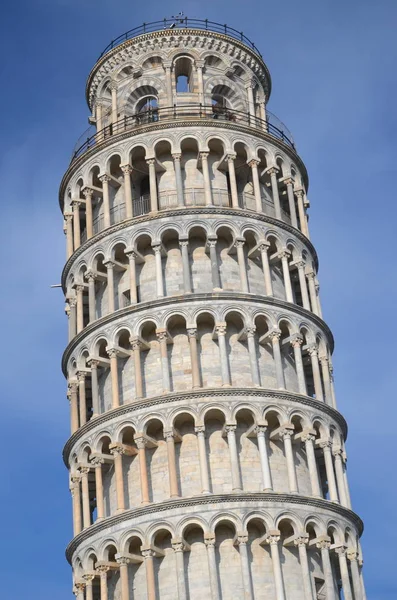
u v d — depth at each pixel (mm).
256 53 162125
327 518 123938
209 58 157125
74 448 133125
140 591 120000
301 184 151750
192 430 126875
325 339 140625
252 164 144250
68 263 145125
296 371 133750
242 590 117125
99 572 122125
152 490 124312
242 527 118438
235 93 157250
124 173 142625
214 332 131000
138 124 145375
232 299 132125
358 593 124188
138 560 120875
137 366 130125
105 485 130125
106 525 122812
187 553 119438
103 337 134125
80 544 126375
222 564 118688
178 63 157250
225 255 138125
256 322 134125
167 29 156000
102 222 145125
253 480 124188
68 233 149625
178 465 124812
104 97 160125
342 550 124062
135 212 143125
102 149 146000
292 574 120312
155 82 154500
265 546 120750
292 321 135250
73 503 131750
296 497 122000
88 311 145500
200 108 147250
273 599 117688
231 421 124438
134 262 136750
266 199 147875
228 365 128625
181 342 132000
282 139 154125
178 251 137875
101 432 128625
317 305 143375
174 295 132000
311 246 147000
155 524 119562
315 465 127000
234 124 144750
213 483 123062
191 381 128750
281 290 141125
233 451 122938
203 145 142750
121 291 138625
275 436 127250
